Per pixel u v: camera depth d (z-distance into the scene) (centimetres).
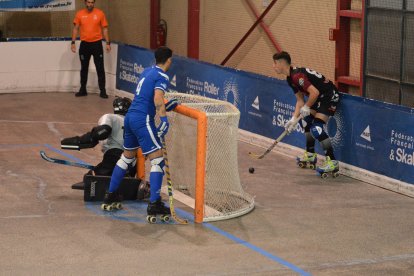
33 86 1884
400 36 1283
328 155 1177
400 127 1086
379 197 1077
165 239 866
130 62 1783
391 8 1294
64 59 1898
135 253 816
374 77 1357
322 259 816
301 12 1552
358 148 1165
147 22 2030
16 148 1316
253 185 1130
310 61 1548
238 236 888
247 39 1719
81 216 945
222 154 976
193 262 794
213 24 1823
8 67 1852
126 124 932
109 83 1872
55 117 1602
